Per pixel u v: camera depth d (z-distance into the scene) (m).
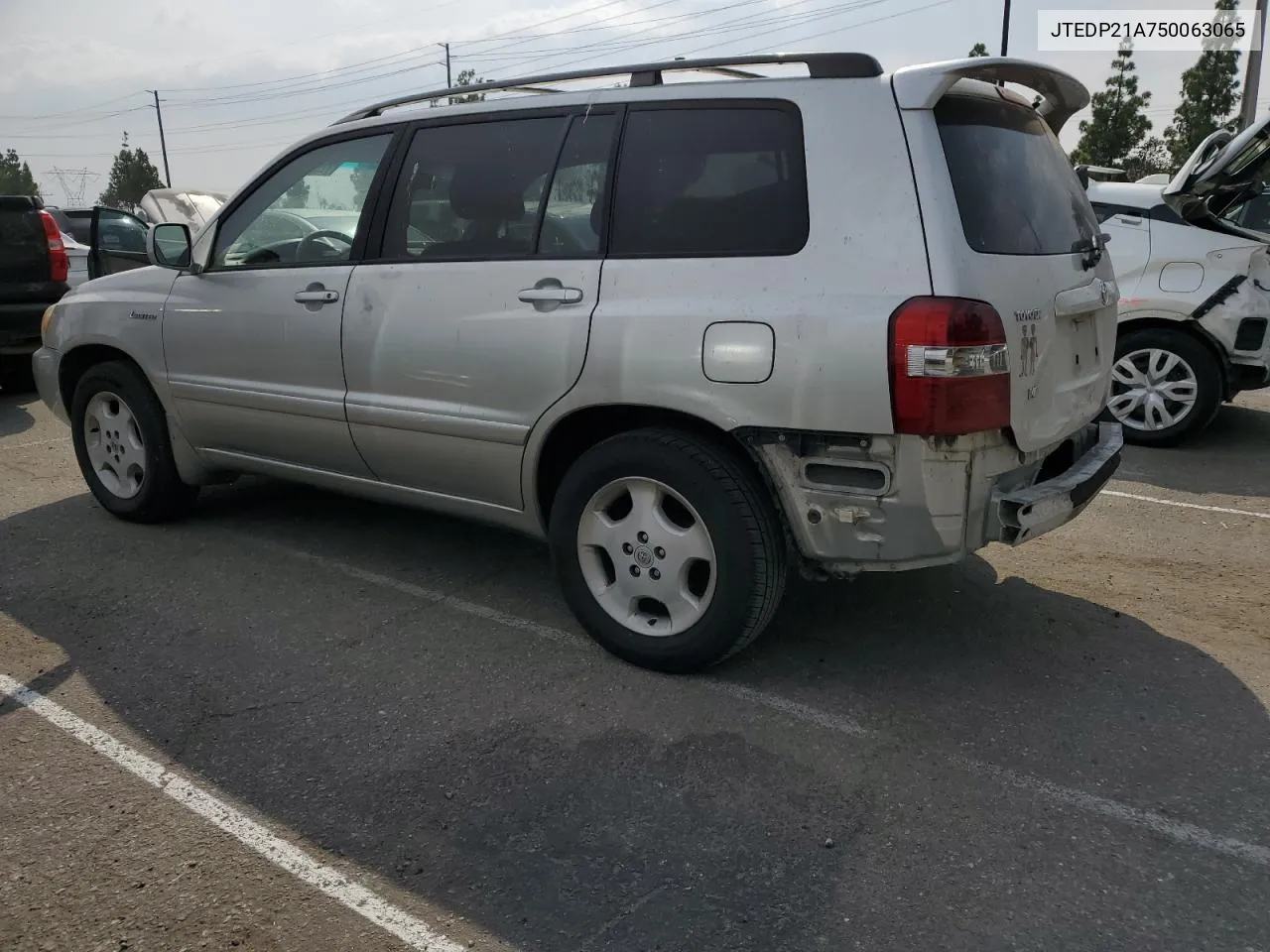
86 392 5.25
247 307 4.46
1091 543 5.04
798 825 2.76
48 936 2.38
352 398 4.14
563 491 3.65
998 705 3.39
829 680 3.56
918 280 2.94
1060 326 3.36
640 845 2.69
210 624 4.09
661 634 3.57
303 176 4.42
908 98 3.07
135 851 2.68
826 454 3.11
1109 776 2.97
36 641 3.94
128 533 5.18
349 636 3.97
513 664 3.71
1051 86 3.65
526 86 3.83
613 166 3.51
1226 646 3.86
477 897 2.50
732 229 3.26
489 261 3.73
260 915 2.44
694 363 3.22
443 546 4.96
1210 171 6.42
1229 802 2.84
